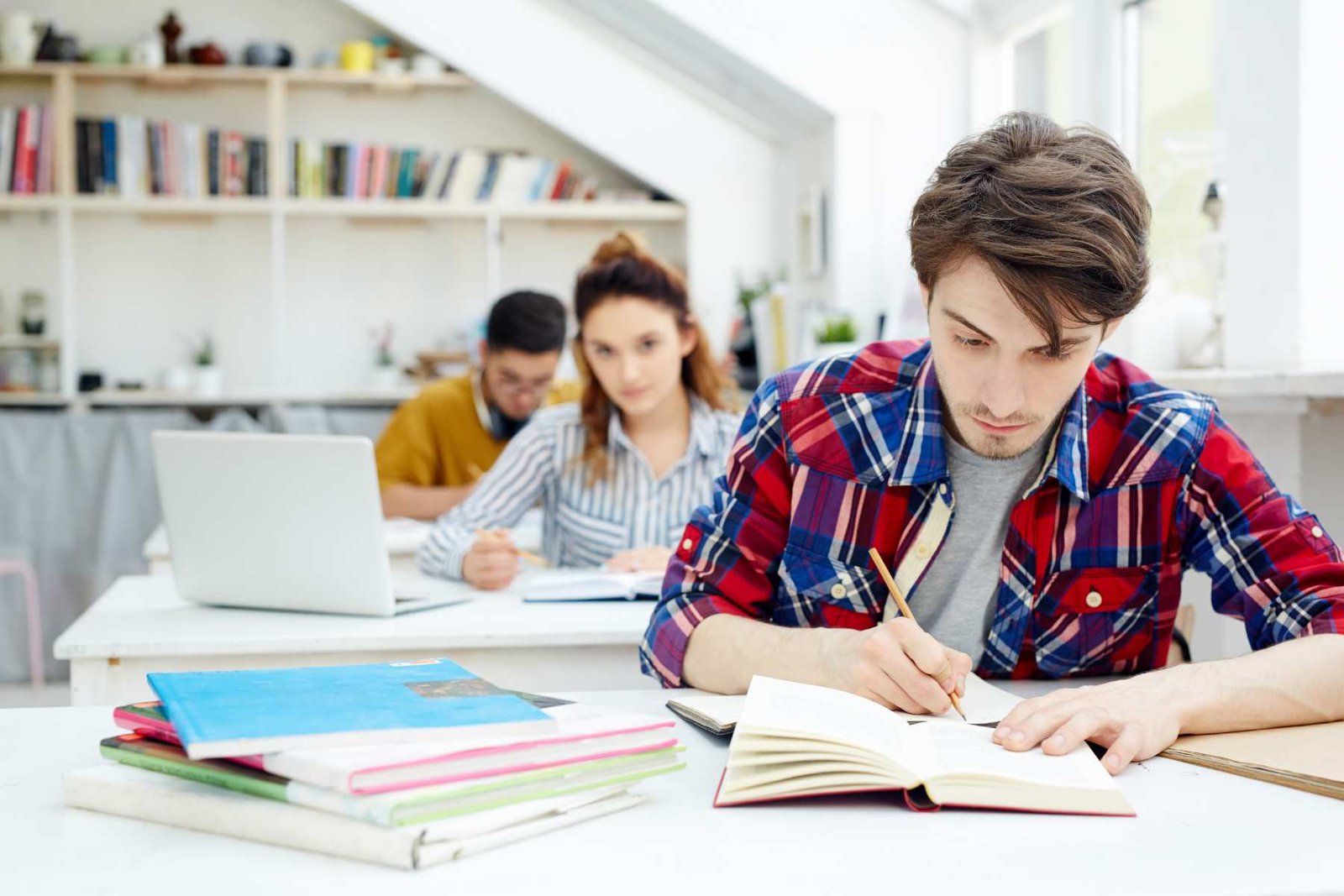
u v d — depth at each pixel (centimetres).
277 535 169
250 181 486
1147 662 129
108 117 491
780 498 127
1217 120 211
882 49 384
